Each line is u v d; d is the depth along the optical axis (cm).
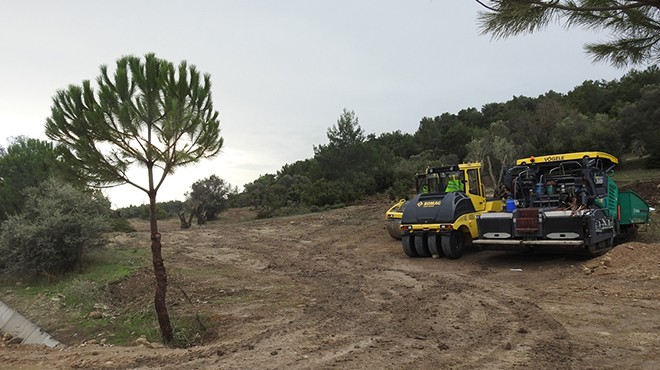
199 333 921
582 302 877
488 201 1609
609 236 1298
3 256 1578
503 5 439
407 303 968
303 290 1177
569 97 6191
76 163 888
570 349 637
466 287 1078
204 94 927
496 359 612
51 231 1541
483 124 6669
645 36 687
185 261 1720
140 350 791
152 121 900
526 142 3962
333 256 1728
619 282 999
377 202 3428
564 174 1353
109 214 1844
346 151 4075
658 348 627
